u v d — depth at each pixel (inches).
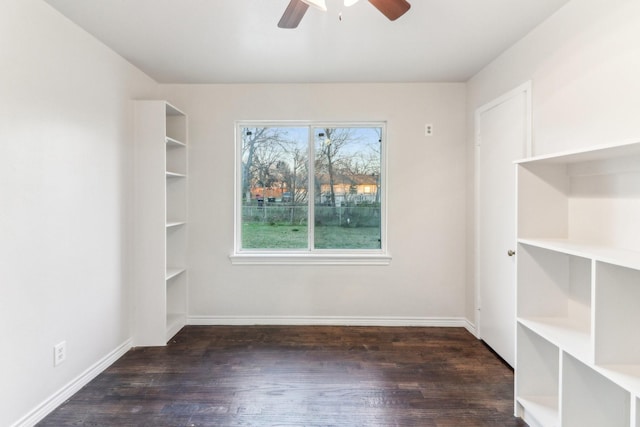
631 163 59.2
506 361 101.3
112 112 100.9
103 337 97.3
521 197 73.8
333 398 83.0
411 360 103.0
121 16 81.8
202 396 83.7
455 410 78.5
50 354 77.7
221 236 132.3
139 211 112.8
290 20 69.4
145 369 97.5
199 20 84.0
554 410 70.0
